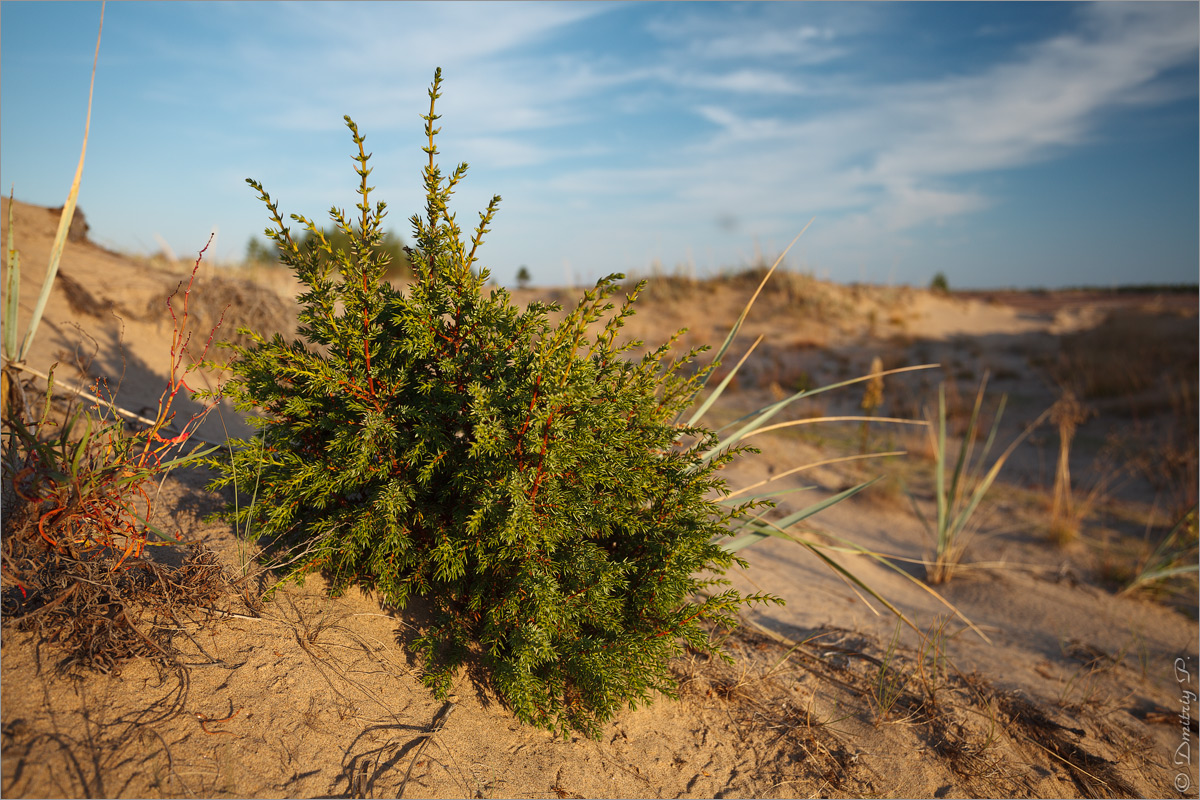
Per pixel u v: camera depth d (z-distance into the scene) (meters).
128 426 3.72
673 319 20.77
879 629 4.34
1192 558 6.69
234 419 4.74
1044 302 32.47
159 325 5.69
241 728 2.00
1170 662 4.66
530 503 2.34
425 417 2.47
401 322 2.49
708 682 3.12
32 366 4.32
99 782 1.71
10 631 1.99
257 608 2.43
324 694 2.23
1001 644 4.64
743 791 2.53
